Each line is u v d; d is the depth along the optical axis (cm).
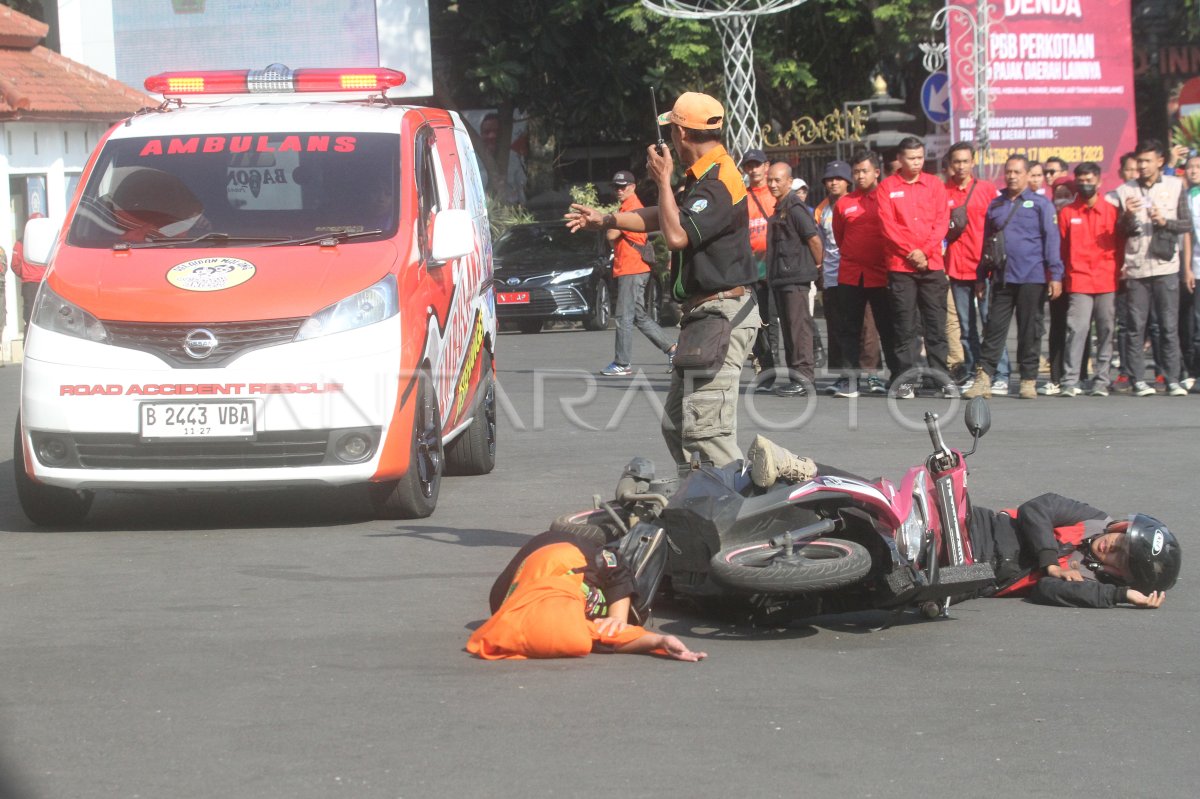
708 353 815
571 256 2902
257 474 962
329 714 596
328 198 1073
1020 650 709
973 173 2517
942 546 770
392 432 984
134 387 957
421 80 3641
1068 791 515
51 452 973
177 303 972
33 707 606
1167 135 3719
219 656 684
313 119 1143
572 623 682
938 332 1673
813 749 557
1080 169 1669
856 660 691
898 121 3009
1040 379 1880
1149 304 1691
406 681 645
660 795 508
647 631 694
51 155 2786
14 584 840
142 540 973
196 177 1088
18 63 2844
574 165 4453
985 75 2347
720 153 819
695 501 734
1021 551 818
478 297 1248
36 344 982
